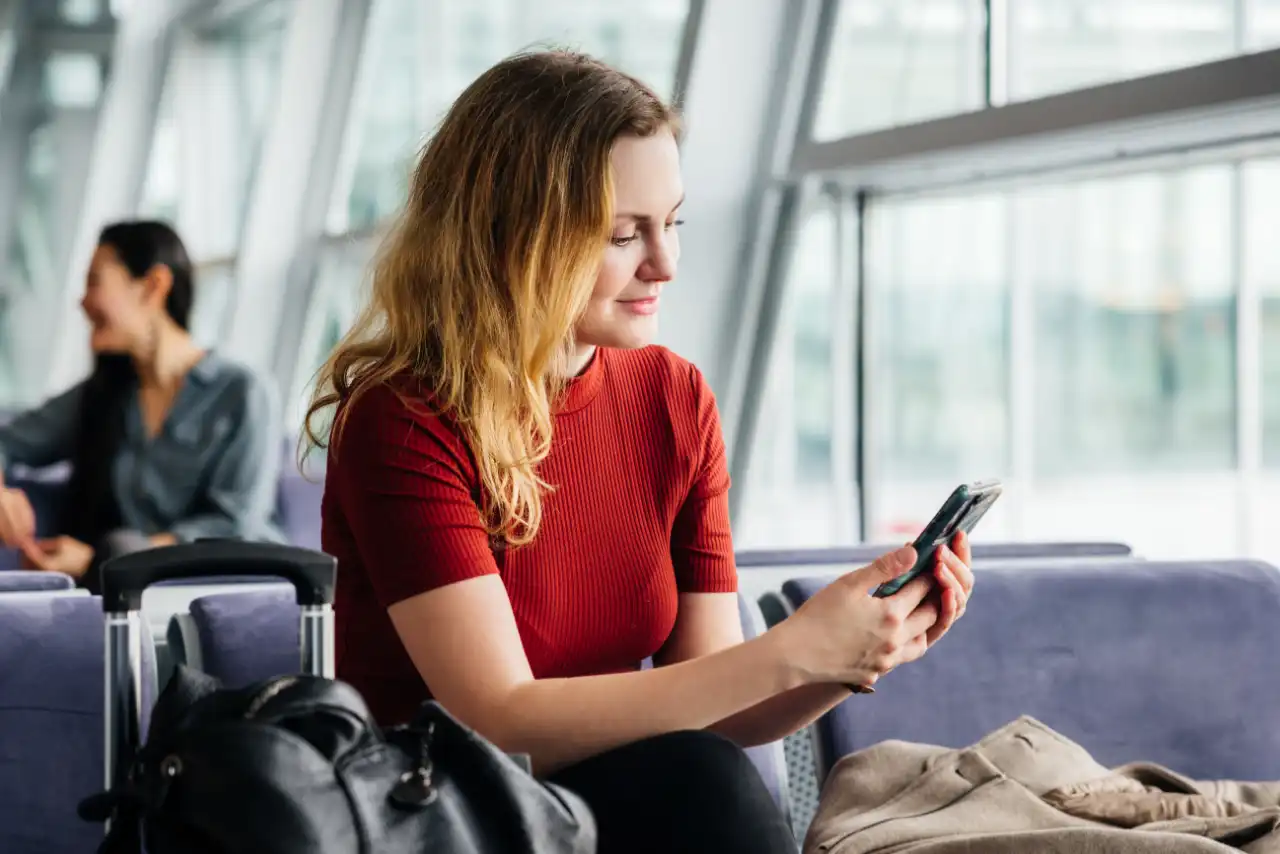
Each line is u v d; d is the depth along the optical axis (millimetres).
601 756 1198
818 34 3410
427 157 1406
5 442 3051
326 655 1129
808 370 3572
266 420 3002
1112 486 3627
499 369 1322
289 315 6238
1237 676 1812
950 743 1712
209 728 972
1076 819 1429
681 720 1213
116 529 2945
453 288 1345
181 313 2977
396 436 1302
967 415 3615
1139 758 1768
